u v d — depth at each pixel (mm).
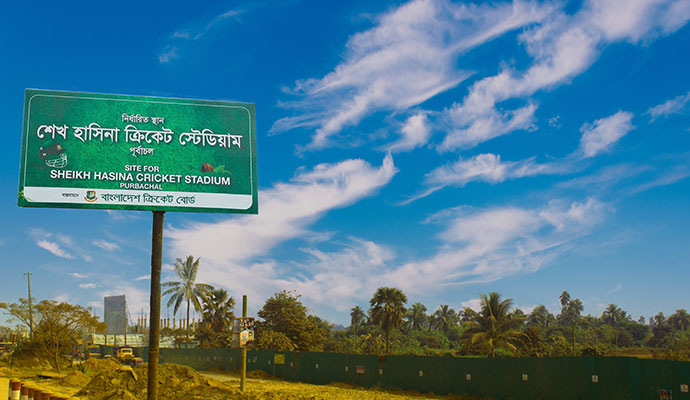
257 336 73500
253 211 18578
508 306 70375
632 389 23031
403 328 136500
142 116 18141
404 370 36344
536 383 27578
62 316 50125
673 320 189250
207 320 89625
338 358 41969
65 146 17297
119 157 17641
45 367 50469
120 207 17375
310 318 80562
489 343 67938
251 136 19094
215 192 18312
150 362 16656
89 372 44094
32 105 17328
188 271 88438
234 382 41938
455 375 32688
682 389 21141
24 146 17016
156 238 17531
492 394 30203
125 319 96062
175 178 18016
